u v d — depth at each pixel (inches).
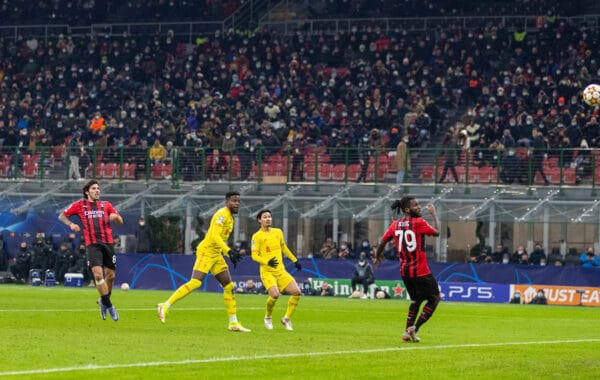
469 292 2785.4
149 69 4256.9
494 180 3102.9
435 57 3868.1
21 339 1155.3
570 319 1927.9
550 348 1209.4
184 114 3831.2
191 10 4638.3
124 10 4709.6
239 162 3321.9
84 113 4020.7
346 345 1176.2
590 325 1737.2
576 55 3742.6
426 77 3818.9
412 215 1248.8
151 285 3031.5
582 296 2674.7
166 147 3622.0
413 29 4254.4
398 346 1181.7
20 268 3164.4
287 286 1439.5
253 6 4603.8
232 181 3304.6
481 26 4170.8
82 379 814.5
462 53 3831.2
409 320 1251.8
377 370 921.5
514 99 3535.9
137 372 864.9
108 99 4057.6
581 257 2819.9
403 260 1250.6
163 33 4594.0
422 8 4271.7
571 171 3038.9
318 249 3161.9
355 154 3233.3
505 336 1416.1
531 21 4128.9
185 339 1202.0
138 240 3238.2
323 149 3309.5
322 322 1665.8
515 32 3954.2
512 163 3097.9
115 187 3371.1
